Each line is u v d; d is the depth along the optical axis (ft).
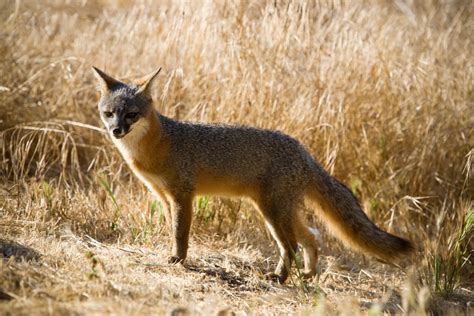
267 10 50.01
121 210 41.50
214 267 35.88
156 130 35.04
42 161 44.73
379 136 48.39
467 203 42.98
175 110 49.42
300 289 34.19
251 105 46.55
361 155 48.24
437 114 49.44
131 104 35.01
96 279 29.04
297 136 46.21
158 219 40.27
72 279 28.71
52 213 39.22
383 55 52.11
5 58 51.34
